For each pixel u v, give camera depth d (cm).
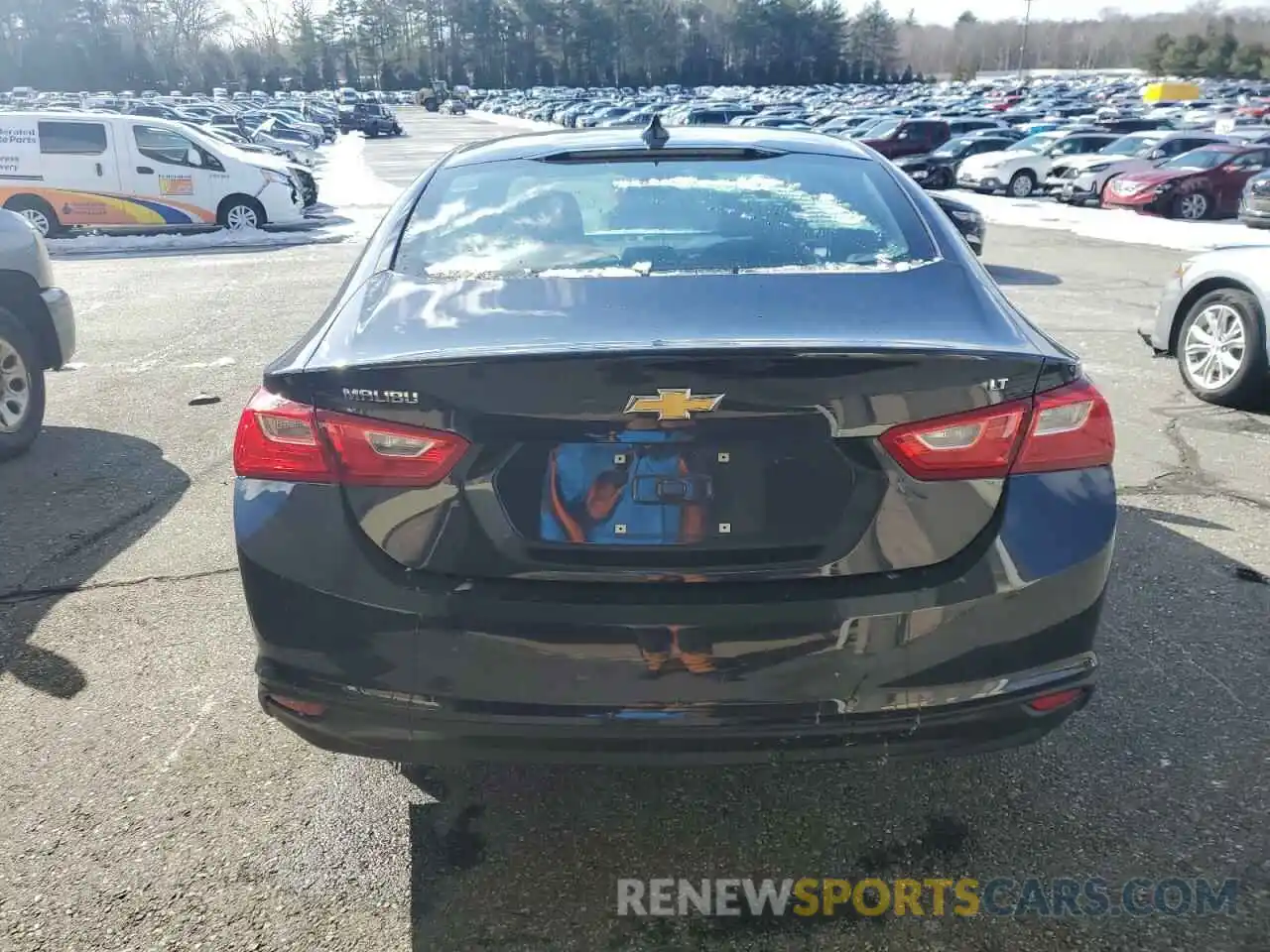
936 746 213
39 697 315
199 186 1595
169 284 1141
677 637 203
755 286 247
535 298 243
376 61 12194
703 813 261
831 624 204
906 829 254
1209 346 629
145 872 241
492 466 206
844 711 208
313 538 212
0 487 499
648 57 12319
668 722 206
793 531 207
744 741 208
